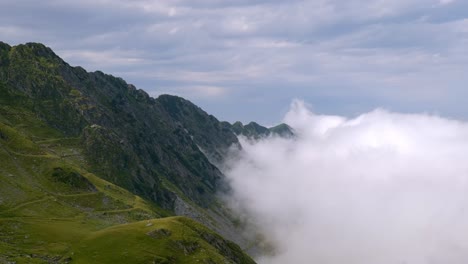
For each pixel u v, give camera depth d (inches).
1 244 7362.2
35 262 6776.6
